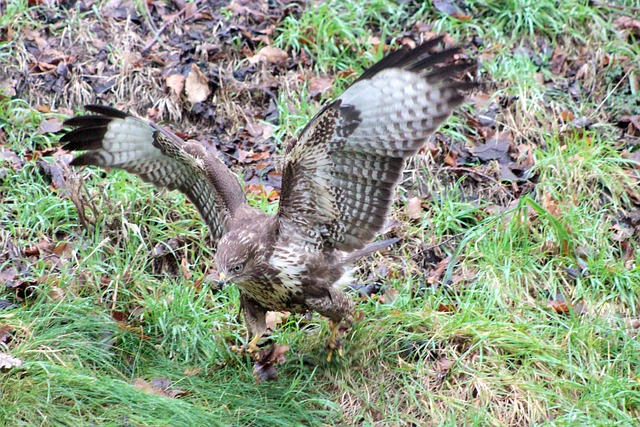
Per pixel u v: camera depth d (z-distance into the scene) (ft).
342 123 32.01
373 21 52.08
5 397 33.45
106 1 51.29
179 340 37.91
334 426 35.45
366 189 34.19
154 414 33.91
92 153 36.83
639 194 44.68
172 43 50.01
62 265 39.86
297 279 34.71
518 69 49.29
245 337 38.63
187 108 47.73
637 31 51.90
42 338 35.96
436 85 31.78
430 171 45.27
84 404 33.86
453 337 37.81
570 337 37.99
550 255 41.93
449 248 42.52
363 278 41.19
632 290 40.29
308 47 50.21
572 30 51.57
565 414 35.50
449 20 51.78
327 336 37.78
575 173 44.73
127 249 41.14
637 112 48.42
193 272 40.73
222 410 35.04
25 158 44.19
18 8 49.75
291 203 34.09
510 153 46.60
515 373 36.83
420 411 35.83
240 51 50.01
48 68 47.93
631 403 35.83
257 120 47.73
